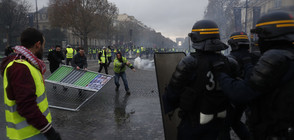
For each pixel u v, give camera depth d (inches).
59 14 1331.2
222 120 70.6
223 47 68.2
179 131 72.6
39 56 69.4
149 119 179.5
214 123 67.7
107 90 296.8
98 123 169.8
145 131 153.6
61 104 219.8
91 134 148.3
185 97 66.2
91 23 1400.1
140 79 406.6
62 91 273.4
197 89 66.0
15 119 62.5
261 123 50.4
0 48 1451.8
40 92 65.9
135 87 322.3
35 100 61.3
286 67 45.8
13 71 59.1
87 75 236.7
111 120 177.2
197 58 67.4
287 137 44.3
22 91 58.3
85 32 1397.6
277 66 46.0
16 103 58.8
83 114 192.2
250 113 55.4
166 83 93.0
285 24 49.6
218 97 65.6
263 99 49.8
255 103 52.2
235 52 112.8
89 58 1247.5
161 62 92.0
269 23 51.3
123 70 274.8
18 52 62.5
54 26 1405.0
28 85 59.7
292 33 49.7
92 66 674.8
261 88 47.4
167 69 93.5
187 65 65.6
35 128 64.5
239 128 85.2
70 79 223.9
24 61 61.4
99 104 226.1
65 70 240.4
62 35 2015.3
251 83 49.3
